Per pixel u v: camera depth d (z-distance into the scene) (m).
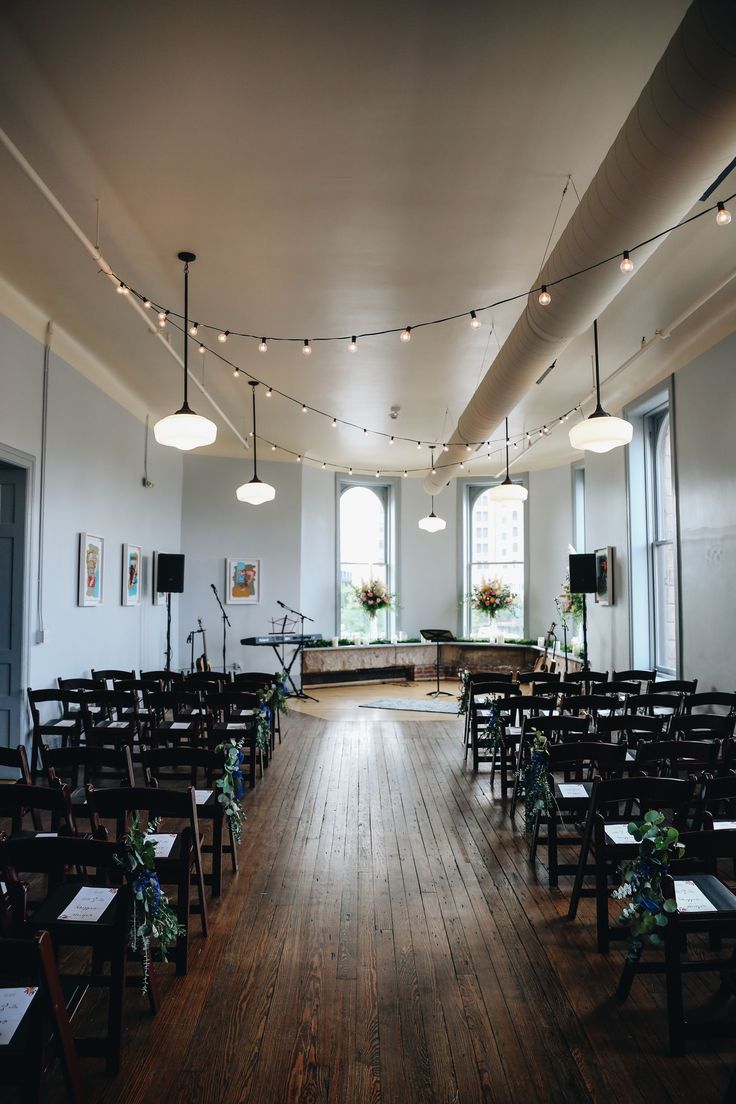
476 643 13.45
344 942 3.36
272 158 4.02
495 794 5.91
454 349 7.22
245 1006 2.82
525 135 3.80
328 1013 2.77
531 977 3.05
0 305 5.77
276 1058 2.50
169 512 10.82
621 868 2.67
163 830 4.89
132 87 3.47
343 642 12.98
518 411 9.53
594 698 5.55
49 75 3.39
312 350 7.27
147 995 2.88
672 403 7.32
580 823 4.32
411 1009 2.80
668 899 2.48
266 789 6.05
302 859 4.43
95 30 3.12
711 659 6.52
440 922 3.58
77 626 7.38
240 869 4.27
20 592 6.18
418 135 3.81
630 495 8.60
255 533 11.88
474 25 3.07
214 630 11.52
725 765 4.07
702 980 3.02
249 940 3.38
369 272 5.47
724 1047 2.57
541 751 4.04
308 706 10.61
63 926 2.37
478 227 4.78
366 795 5.88
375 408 9.48
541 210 4.57
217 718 6.28
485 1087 2.35
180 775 5.11
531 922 3.58
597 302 4.19
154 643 10.22
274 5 2.97
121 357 7.60
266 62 3.29
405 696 11.59
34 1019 1.79
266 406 9.41
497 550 13.98
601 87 3.44
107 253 5.20
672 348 7.12
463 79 3.39
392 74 3.36
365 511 14.07
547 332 4.70
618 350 7.25
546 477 13.16
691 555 6.90
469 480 14.17
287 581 12.05
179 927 2.99
